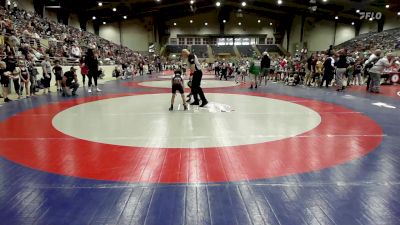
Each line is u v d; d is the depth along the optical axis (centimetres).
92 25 4350
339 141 490
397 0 2941
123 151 440
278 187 318
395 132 550
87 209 273
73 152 436
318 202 285
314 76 1540
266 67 1449
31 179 342
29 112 767
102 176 349
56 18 3397
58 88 1277
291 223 250
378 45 3475
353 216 260
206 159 404
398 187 317
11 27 1572
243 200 290
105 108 826
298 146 462
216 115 715
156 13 4547
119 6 3478
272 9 4397
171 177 345
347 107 839
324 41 4853
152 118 680
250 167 375
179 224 249
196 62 823
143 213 266
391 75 1611
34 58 1356
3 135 534
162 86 1575
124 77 2298
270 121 647
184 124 617
